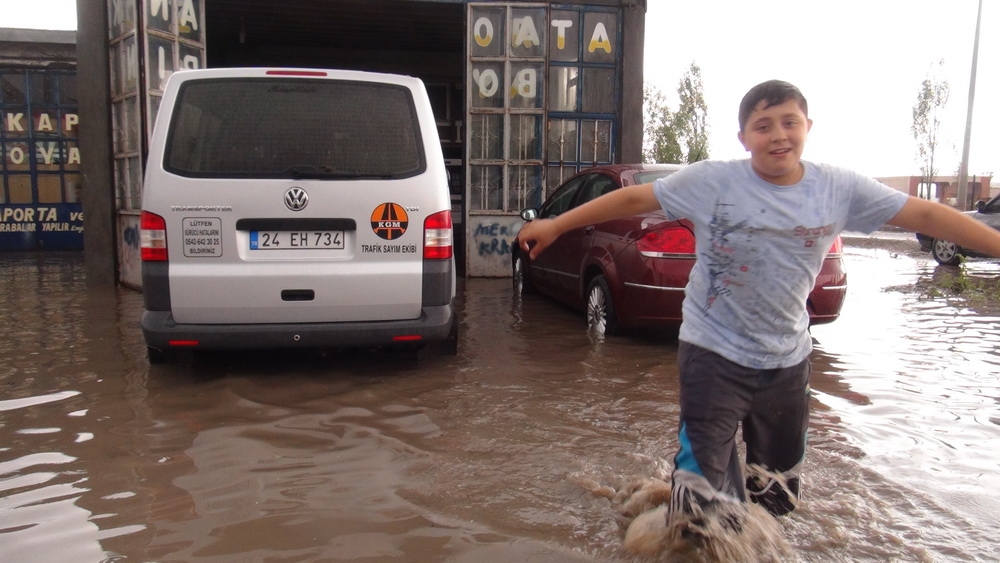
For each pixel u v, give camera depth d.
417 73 15.46
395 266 4.62
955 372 5.25
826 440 3.86
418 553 2.68
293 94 4.58
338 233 4.55
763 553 2.60
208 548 2.70
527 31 10.10
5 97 14.95
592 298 6.42
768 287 2.43
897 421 4.18
